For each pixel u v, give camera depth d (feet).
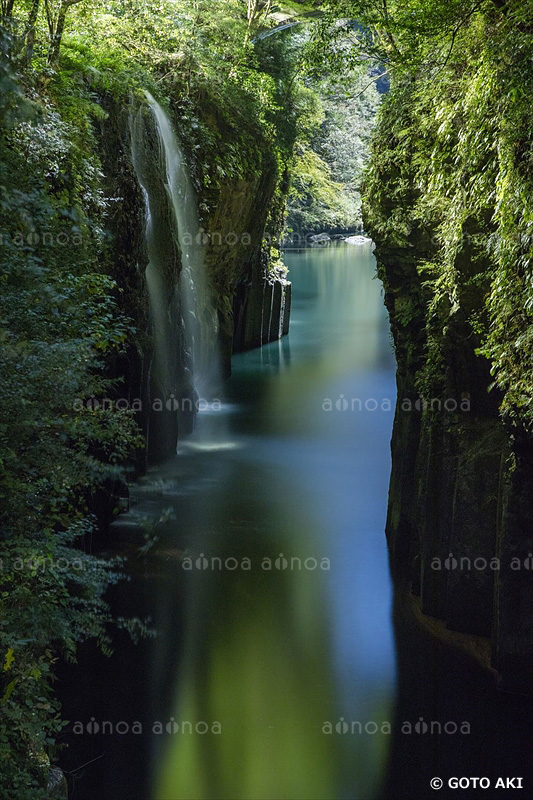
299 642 33.27
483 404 32.53
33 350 22.04
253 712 29.14
